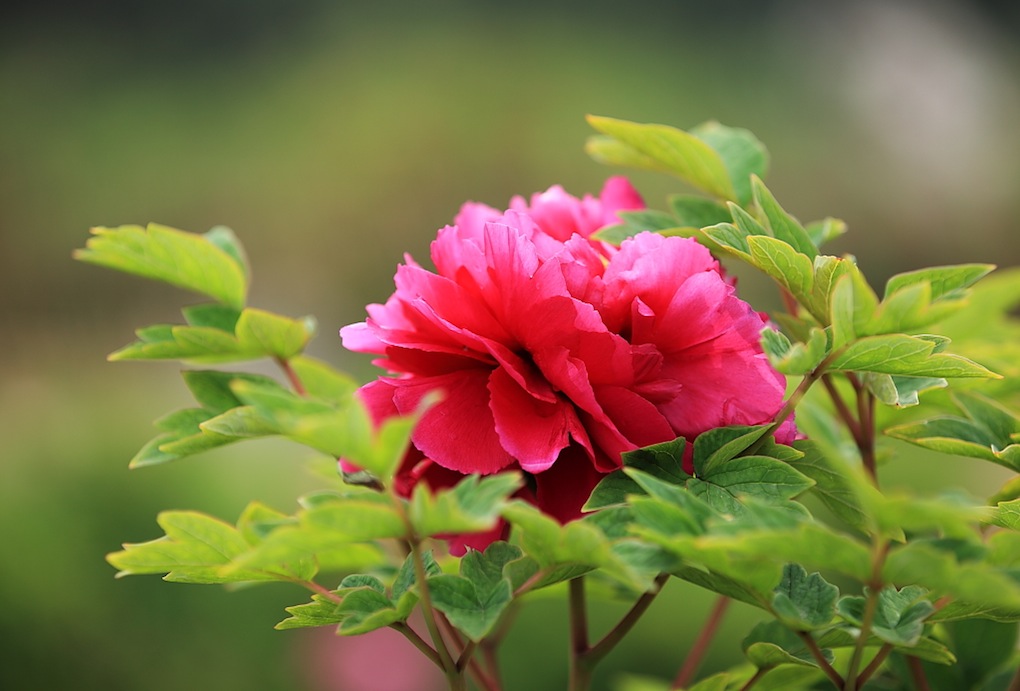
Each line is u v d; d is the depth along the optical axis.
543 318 1.09
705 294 1.10
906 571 1.02
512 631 2.41
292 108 7.08
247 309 1.22
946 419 1.16
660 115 7.03
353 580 1.11
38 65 7.91
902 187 7.26
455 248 1.13
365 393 1.12
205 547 1.10
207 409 1.20
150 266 1.25
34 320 6.07
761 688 1.20
